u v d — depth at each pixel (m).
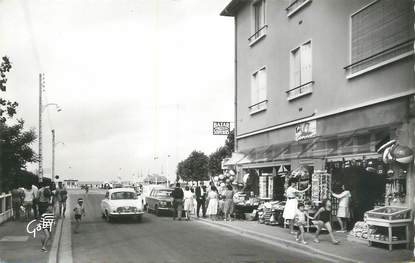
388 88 14.45
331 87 17.61
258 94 24.77
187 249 13.84
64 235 17.69
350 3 16.62
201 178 76.25
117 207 22.69
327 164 17.55
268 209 19.95
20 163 23.53
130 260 12.04
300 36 20.06
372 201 15.55
